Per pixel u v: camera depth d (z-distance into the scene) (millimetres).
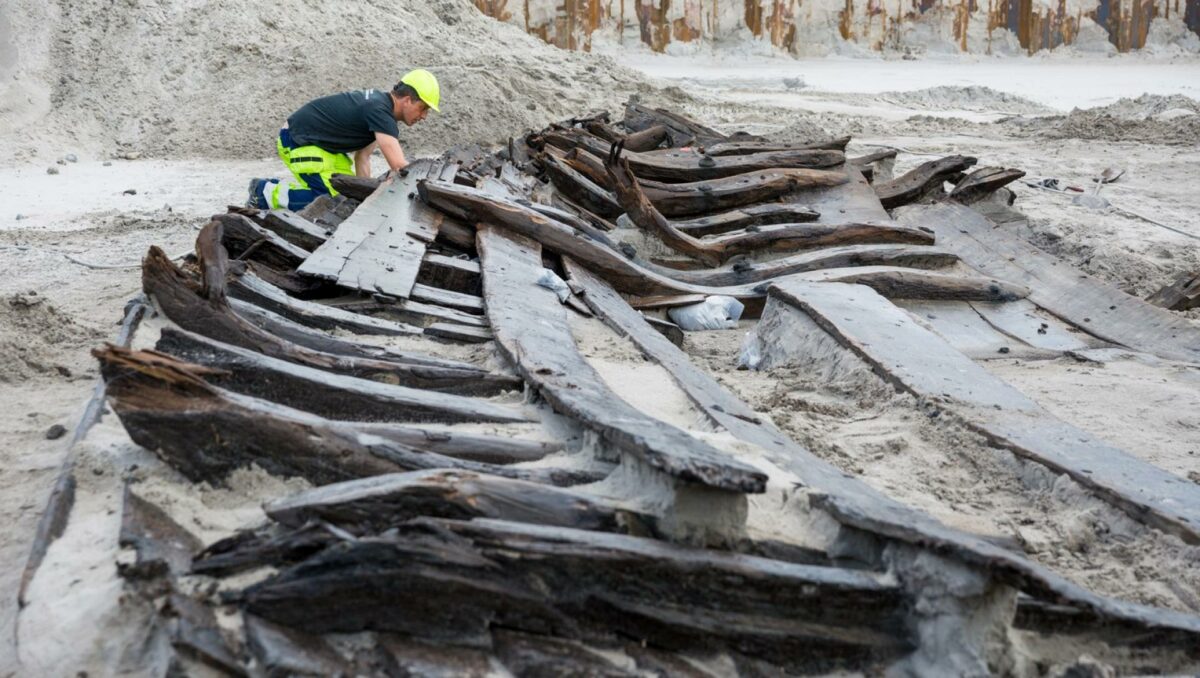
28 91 14562
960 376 5324
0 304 5883
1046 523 4066
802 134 14008
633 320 6000
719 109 19484
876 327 5887
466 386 4539
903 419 4992
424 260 6371
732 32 34188
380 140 8461
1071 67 33906
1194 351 6770
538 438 4008
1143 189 12555
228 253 6027
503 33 20750
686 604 2945
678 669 2830
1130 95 25734
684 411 4496
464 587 2783
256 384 3996
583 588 2891
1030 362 6664
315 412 4023
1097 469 4289
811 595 3000
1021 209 11117
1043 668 3012
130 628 2863
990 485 4387
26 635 2932
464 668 2707
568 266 6867
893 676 2996
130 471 3598
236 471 3445
